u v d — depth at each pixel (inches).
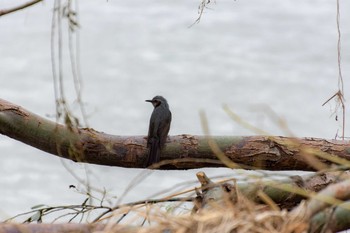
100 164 449.1
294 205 318.7
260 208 262.2
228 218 240.4
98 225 264.5
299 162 442.6
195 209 289.0
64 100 309.9
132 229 247.9
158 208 252.4
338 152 444.1
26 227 263.9
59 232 264.1
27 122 430.6
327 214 255.3
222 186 291.9
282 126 268.7
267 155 442.3
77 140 431.5
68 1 314.7
